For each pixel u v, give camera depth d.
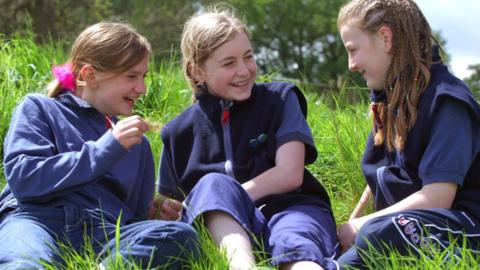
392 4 3.19
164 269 2.69
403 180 3.12
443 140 2.97
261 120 3.37
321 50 35.97
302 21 35.56
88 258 2.63
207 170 3.34
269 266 2.74
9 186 2.94
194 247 2.73
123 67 3.07
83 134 3.08
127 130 2.84
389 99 3.18
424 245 2.78
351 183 4.15
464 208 2.97
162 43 19.95
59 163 2.83
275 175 3.20
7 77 5.16
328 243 2.95
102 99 3.13
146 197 3.29
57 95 3.19
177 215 3.36
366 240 2.80
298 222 2.92
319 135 4.86
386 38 3.17
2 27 16.61
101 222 2.89
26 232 2.74
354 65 3.26
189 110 3.52
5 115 4.52
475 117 3.04
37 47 6.43
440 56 3.23
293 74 34.97
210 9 3.73
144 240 2.70
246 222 2.86
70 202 2.92
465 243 2.70
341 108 5.31
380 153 3.32
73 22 18.67
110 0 20.23
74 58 3.16
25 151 2.91
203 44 3.33
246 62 3.34
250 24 35.59
